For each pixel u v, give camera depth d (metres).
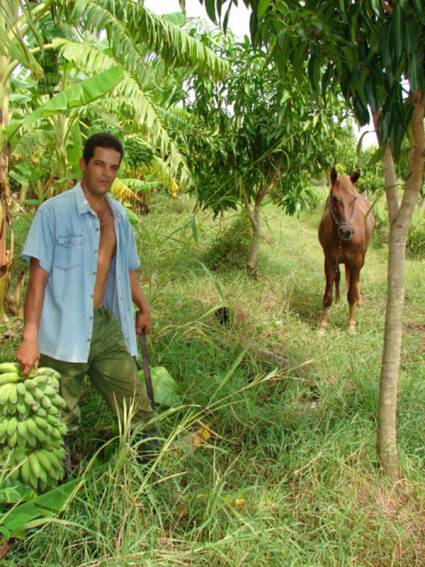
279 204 7.93
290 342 5.02
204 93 6.91
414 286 8.09
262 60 6.64
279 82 6.15
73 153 5.18
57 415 2.54
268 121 6.83
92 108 5.25
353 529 2.62
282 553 2.39
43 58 4.69
